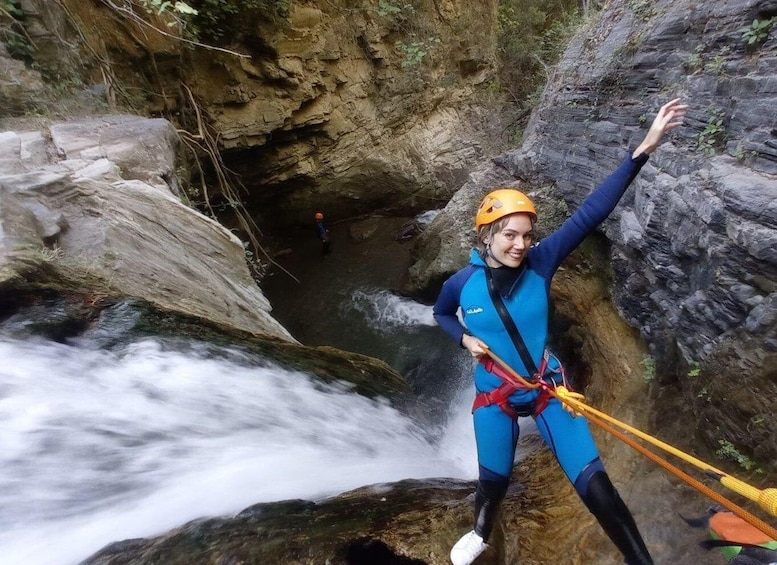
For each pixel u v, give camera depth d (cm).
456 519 280
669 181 428
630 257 513
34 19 648
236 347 408
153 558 240
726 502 163
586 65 711
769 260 297
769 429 292
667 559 279
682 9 484
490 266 215
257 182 1202
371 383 527
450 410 690
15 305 331
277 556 247
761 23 354
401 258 1205
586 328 584
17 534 246
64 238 390
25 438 274
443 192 1441
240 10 942
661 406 410
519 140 1296
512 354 214
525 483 393
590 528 300
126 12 755
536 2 1625
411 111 1428
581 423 214
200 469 314
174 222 466
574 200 704
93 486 278
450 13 1461
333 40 1176
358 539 262
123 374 331
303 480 337
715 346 344
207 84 983
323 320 1038
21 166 454
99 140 543
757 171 334
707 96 405
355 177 1335
